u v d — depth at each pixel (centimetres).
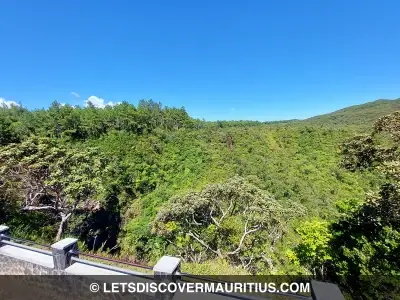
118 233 2341
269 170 4000
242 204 1545
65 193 1521
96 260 872
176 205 1481
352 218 1016
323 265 1060
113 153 3659
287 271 1255
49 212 1584
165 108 6500
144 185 3381
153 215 2705
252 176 3531
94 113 4656
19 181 1468
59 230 1416
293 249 1299
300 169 4100
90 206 2056
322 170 4056
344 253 928
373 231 934
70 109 4534
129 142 4278
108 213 2408
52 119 3938
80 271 494
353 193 3400
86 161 1767
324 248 1045
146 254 1870
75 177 1518
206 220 1560
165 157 4303
